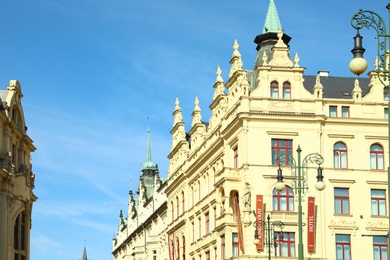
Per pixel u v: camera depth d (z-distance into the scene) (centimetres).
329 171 7756
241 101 7775
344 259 7631
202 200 9069
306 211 7606
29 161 8512
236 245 7831
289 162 7681
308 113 7788
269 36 8731
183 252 9912
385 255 7712
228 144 8175
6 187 7425
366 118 7894
